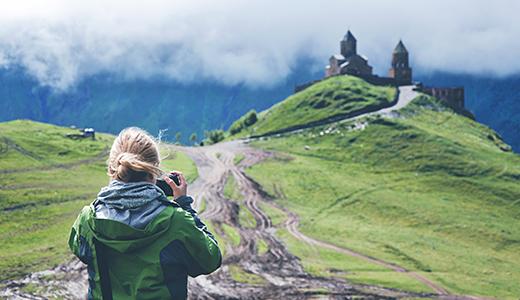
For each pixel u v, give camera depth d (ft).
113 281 19.42
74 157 399.24
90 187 331.77
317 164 478.18
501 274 277.64
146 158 20.01
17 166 352.90
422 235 330.13
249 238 290.35
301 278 231.91
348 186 413.39
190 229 19.61
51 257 212.23
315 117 621.31
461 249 311.06
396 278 247.50
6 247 221.05
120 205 19.15
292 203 375.04
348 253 281.95
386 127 558.97
